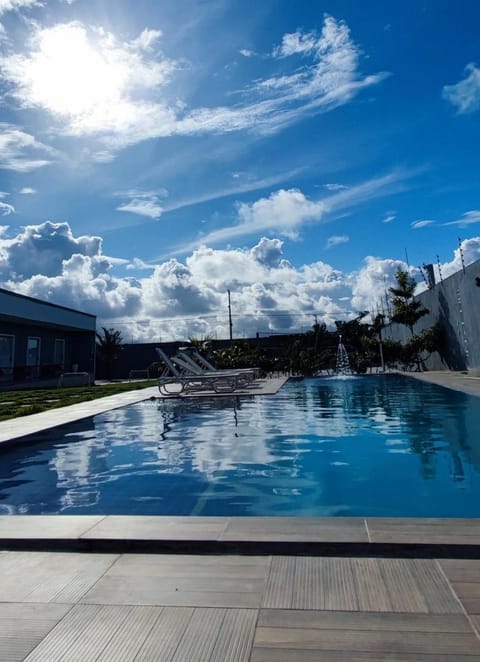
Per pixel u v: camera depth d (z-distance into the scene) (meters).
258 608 2.21
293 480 4.90
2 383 21.36
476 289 15.55
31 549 2.97
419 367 21.78
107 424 8.95
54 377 24.19
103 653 1.92
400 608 2.16
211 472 5.31
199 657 1.87
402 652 1.85
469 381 13.20
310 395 12.92
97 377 35.50
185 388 15.13
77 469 5.69
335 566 2.60
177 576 2.56
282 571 2.57
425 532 2.81
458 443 6.34
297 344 27.03
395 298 20.95
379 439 6.75
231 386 14.32
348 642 1.92
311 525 3.00
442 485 4.60
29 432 7.51
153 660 1.86
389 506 4.07
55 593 2.42
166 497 4.49
